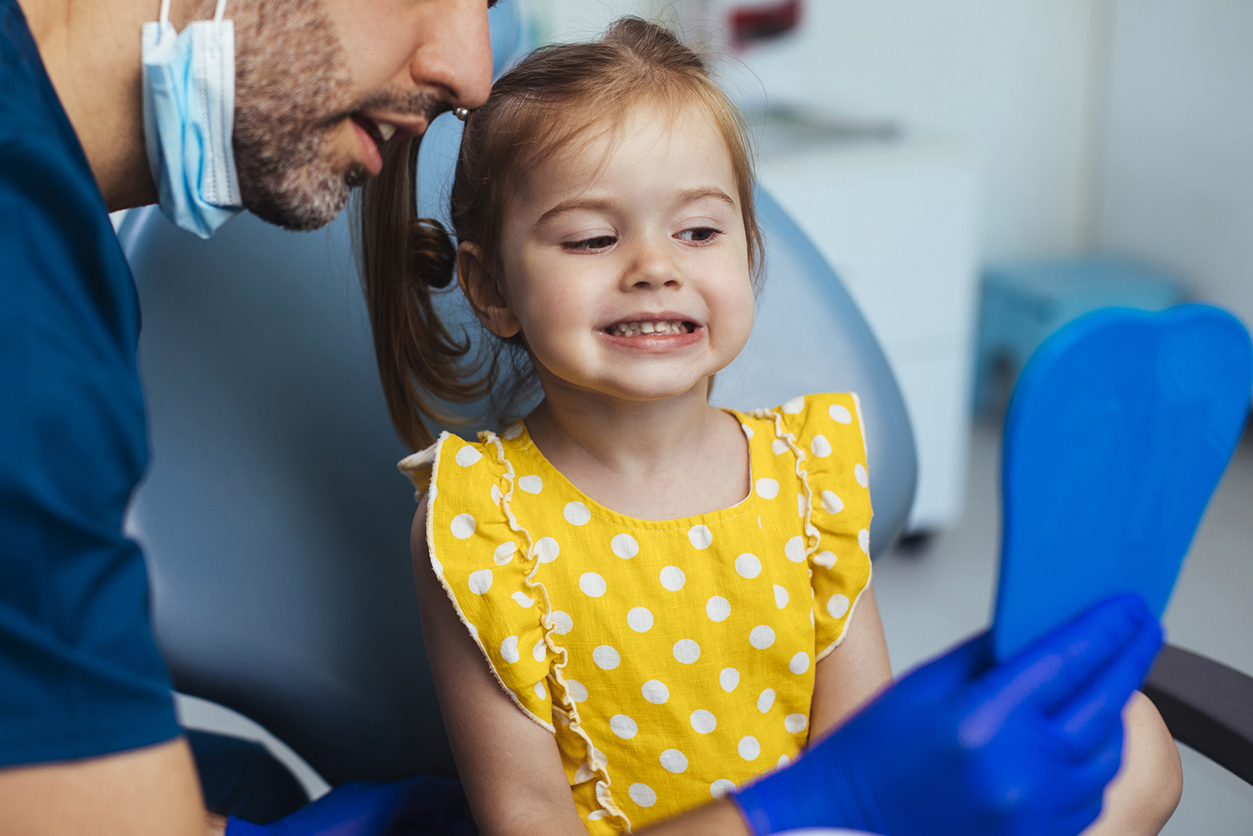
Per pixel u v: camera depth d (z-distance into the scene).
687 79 0.63
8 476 0.37
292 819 0.67
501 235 0.63
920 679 0.45
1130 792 0.57
